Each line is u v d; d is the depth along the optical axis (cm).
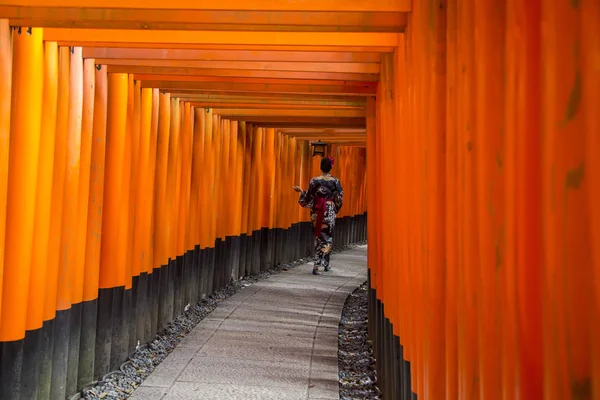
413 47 292
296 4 307
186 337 605
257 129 1012
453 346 222
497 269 164
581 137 117
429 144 254
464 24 195
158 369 499
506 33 155
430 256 249
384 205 428
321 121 870
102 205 462
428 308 252
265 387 462
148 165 568
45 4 309
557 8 122
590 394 114
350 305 827
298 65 472
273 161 1091
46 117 367
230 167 898
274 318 705
